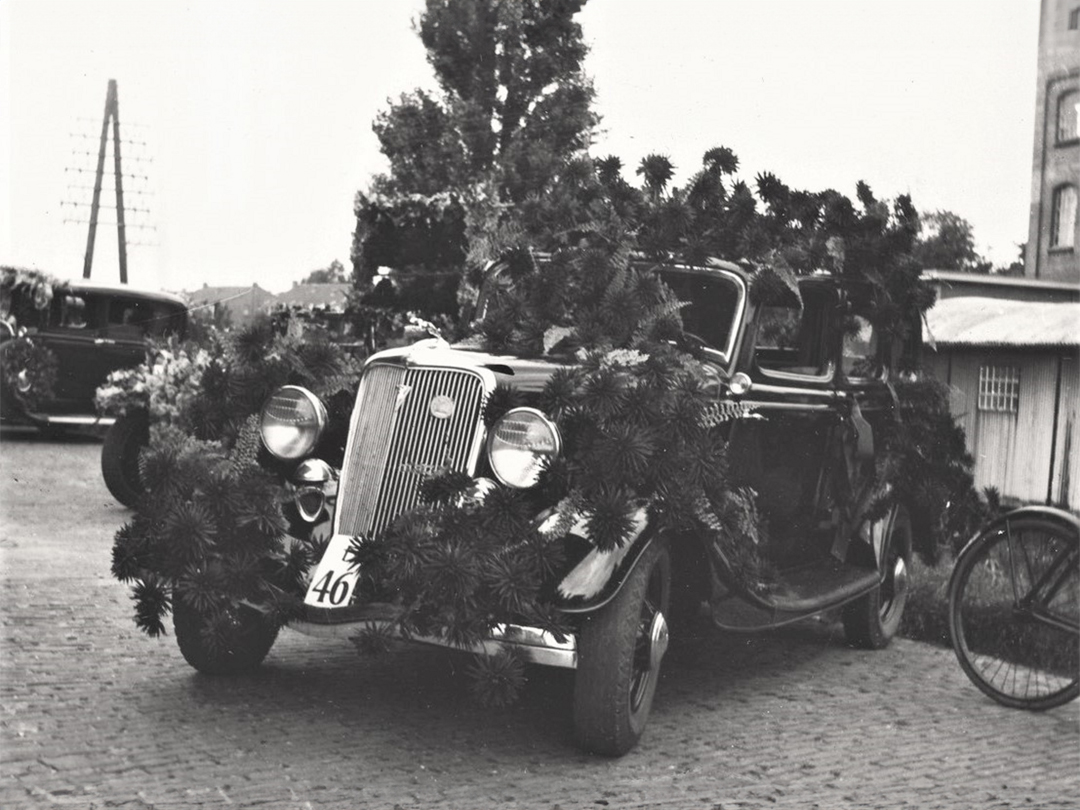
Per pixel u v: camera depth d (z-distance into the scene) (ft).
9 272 42.98
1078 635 15.90
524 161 19.06
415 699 14.78
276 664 16.08
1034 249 26.00
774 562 17.19
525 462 12.69
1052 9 23.73
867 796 12.20
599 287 15.21
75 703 13.78
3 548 24.00
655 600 13.79
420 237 29.19
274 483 13.76
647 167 17.25
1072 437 25.67
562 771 12.43
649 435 12.69
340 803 11.04
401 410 13.62
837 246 17.39
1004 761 13.67
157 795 10.94
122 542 13.35
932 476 20.21
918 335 20.39
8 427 51.08
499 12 27.12
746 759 13.29
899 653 19.44
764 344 16.93
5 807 10.43
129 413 29.81
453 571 11.82
